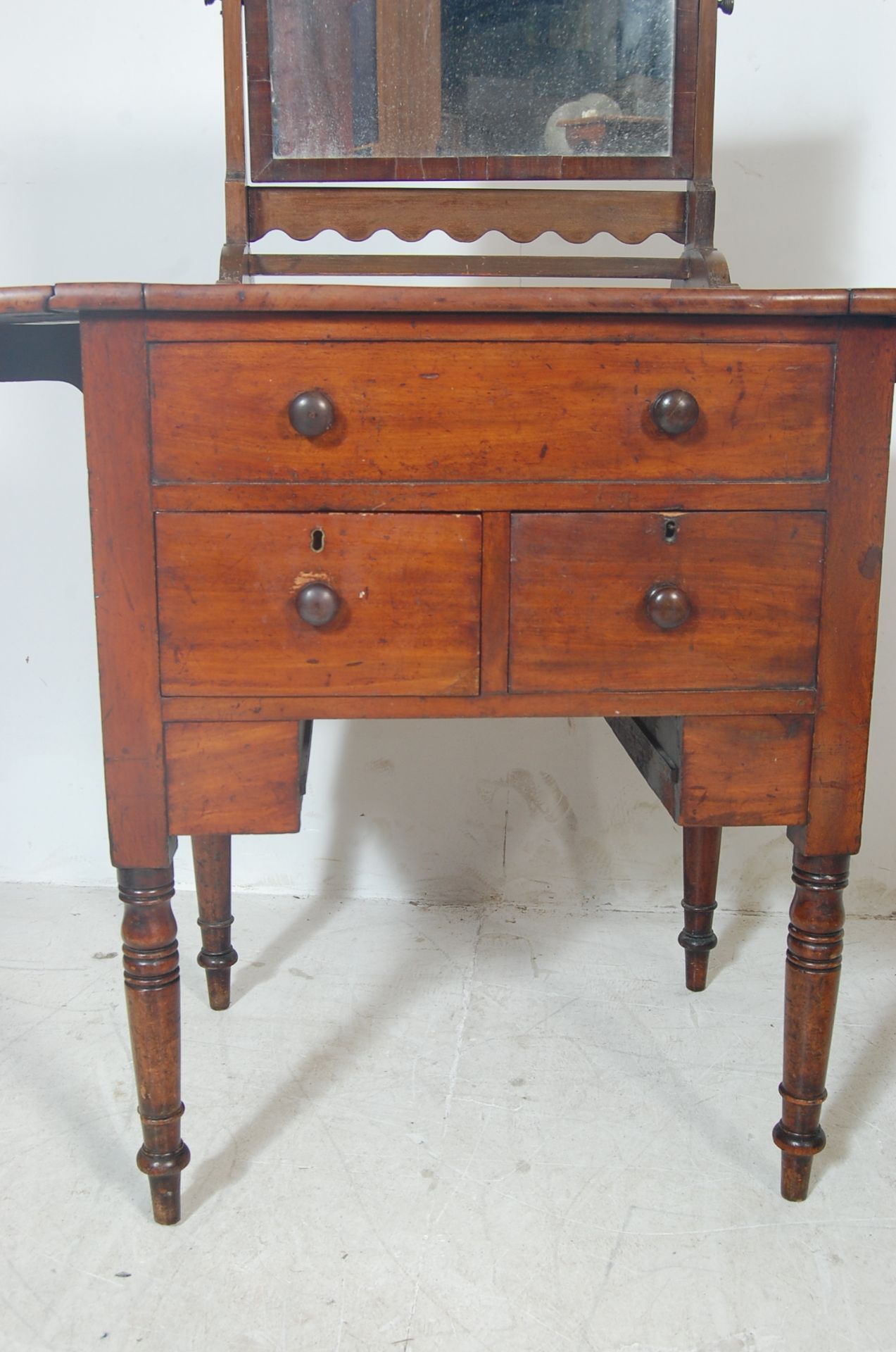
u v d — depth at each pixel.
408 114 1.16
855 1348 0.89
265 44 1.14
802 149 1.52
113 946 1.56
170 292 0.86
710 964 1.53
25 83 1.54
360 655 0.95
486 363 0.91
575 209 1.19
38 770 1.73
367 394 0.91
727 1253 0.99
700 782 1.00
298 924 1.64
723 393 0.93
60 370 1.08
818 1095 1.04
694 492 0.94
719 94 1.51
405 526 0.93
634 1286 0.95
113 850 0.97
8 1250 0.99
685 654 0.97
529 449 0.93
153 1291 0.94
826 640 0.98
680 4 1.16
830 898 1.02
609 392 0.92
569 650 0.96
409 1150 1.13
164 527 0.92
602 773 1.68
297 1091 1.22
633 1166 1.11
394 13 1.14
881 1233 1.02
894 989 1.47
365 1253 0.99
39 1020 1.36
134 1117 1.18
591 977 1.49
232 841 1.70
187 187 1.56
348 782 1.71
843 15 1.49
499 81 1.16
